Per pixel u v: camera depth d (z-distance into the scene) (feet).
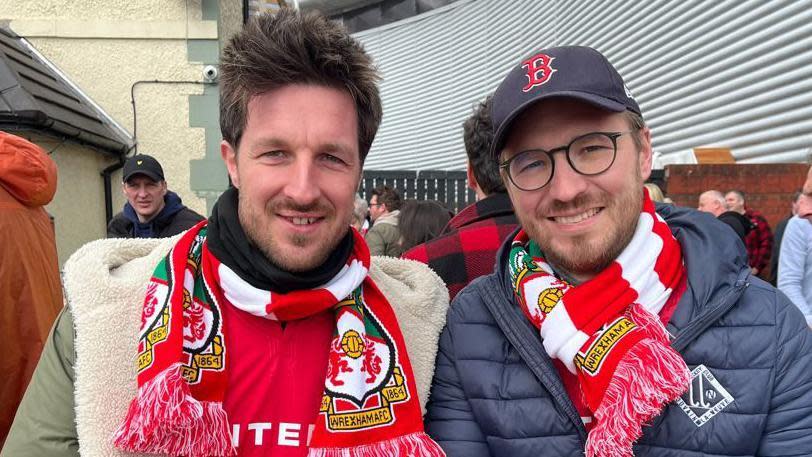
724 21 20.33
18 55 13.87
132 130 15.71
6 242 5.71
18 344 5.74
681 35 22.57
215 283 3.54
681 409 3.39
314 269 3.54
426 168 45.85
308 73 3.26
